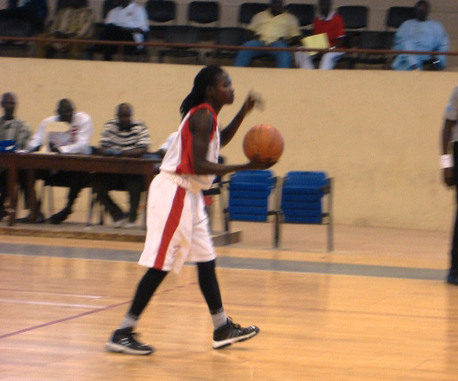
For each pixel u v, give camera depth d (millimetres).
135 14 19641
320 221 13914
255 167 6430
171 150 6605
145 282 6613
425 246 14977
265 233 16219
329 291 9727
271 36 18859
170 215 6508
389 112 18062
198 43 20812
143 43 18047
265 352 6754
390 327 7832
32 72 19469
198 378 5938
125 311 8242
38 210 15195
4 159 14156
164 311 8328
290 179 14195
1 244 13102
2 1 22344
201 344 7000
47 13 20797
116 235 13875
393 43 19234
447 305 9047
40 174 14906
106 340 7035
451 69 19797
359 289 9930
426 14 18828
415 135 17953
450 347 7070
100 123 19266
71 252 12469
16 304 8477
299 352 6773
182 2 21828
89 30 19906
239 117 6852
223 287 9797
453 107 10102
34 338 7023
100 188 14516
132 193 14305
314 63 19172
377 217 18188
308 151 18438
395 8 20047
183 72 18906
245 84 18609
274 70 18531
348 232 16875
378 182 18156
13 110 14914
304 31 19578
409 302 9164
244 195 14086
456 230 10352
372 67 19922
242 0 21641
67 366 6172
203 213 6754
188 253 6648
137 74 19078
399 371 6234
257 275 10828
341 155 18312
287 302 8961
